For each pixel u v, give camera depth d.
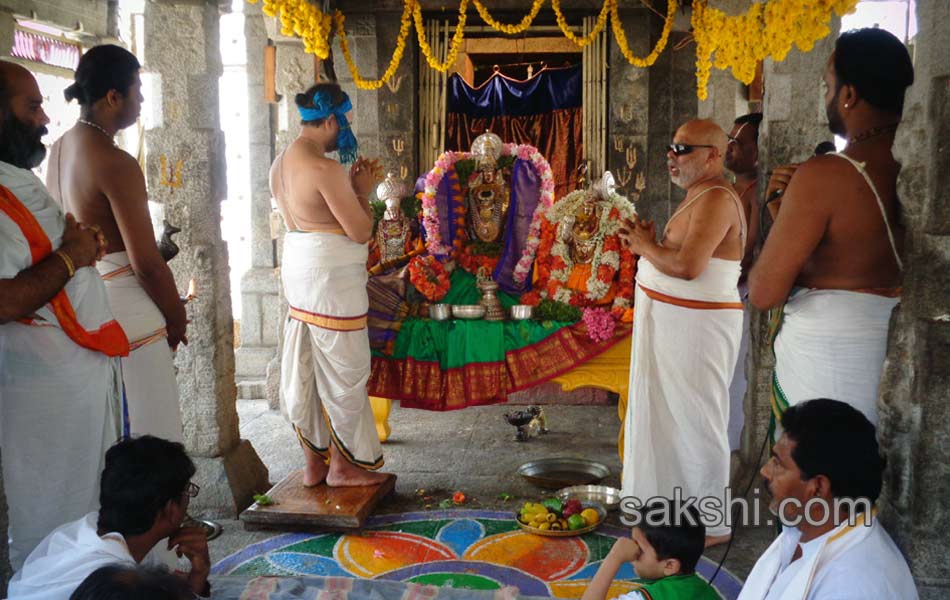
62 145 3.06
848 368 2.29
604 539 3.86
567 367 4.64
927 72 2.03
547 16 7.52
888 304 2.28
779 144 3.99
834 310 2.29
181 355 4.15
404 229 5.12
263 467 4.61
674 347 3.48
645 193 7.54
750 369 4.14
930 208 2.04
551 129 7.87
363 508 3.99
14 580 2.03
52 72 7.28
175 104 4.05
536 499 4.40
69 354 2.53
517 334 4.68
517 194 4.86
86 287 2.57
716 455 3.54
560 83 7.84
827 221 2.28
